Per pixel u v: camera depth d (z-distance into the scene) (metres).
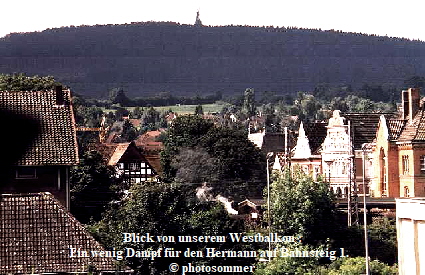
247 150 151.12
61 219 62.50
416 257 48.38
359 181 128.62
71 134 87.19
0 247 60.62
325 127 139.75
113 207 100.44
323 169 134.25
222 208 87.75
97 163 117.31
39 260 60.22
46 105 89.38
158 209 84.19
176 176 144.25
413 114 121.12
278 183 100.06
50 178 84.94
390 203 108.00
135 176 135.00
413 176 116.50
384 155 121.25
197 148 150.62
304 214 95.81
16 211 62.59
